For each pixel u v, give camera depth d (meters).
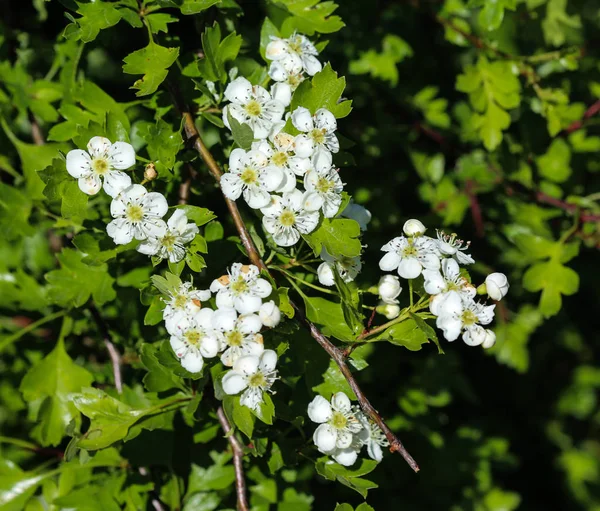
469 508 0.53
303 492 0.42
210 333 0.36
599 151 0.51
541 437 0.74
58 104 0.43
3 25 0.45
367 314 0.41
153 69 0.38
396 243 0.38
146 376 0.39
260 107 0.38
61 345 0.43
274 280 0.37
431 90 0.50
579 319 0.68
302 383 0.40
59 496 0.42
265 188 0.37
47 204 0.43
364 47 0.48
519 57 0.47
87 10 0.38
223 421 0.40
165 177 0.38
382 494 0.51
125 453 0.41
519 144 0.50
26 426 0.48
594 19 0.52
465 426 0.56
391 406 0.50
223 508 0.42
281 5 0.41
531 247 0.47
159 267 0.42
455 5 0.48
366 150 0.49
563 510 0.76
